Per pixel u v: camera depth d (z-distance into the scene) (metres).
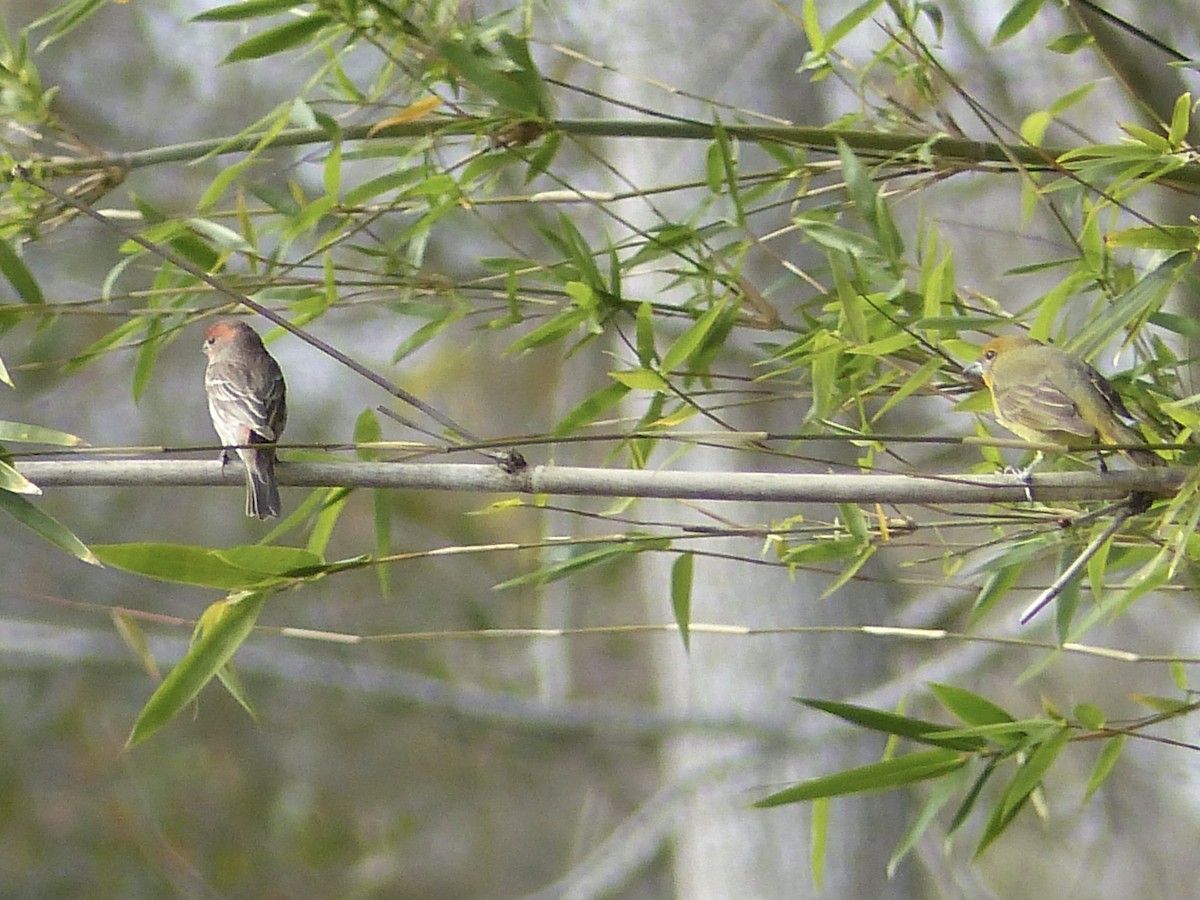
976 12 14.13
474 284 8.51
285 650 20.03
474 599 20.34
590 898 13.97
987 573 7.94
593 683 20.30
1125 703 17.86
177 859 17.94
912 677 12.10
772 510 12.08
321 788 20.16
